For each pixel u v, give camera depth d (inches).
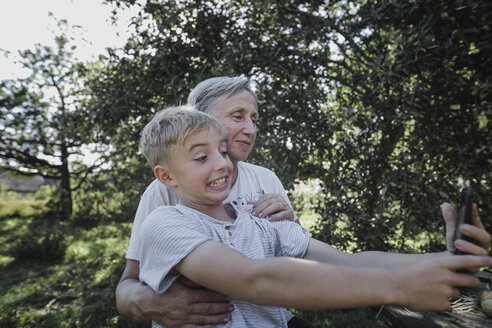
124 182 202.7
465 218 28.5
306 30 148.6
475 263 26.1
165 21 153.3
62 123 210.2
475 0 88.6
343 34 146.9
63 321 152.1
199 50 160.7
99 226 408.8
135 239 55.4
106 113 169.9
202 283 31.1
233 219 48.4
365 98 131.3
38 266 255.1
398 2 101.9
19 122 434.0
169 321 40.4
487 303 56.2
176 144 41.8
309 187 165.9
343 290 26.5
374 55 139.2
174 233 35.1
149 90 157.6
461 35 90.0
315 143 137.2
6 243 348.8
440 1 91.4
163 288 36.4
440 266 26.5
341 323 134.3
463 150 120.6
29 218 543.2
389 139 130.3
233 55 144.5
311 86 141.6
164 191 56.5
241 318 39.2
